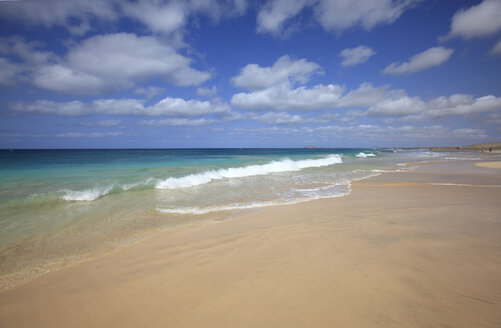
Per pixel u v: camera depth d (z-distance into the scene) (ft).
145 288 8.84
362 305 7.32
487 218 16.79
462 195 26.32
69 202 23.54
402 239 12.76
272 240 13.29
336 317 6.82
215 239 13.79
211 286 8.75
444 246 11.69
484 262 9.96
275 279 9.04
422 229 14.39
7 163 60.49
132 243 13.52
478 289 8.02
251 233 14.69
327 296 7.84
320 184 35.65
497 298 7.50
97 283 9.30
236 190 30.73
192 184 35.24
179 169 49.85
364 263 10.06
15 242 13.74
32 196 23.15
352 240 12.79
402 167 64.44
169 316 7.25
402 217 17.34
